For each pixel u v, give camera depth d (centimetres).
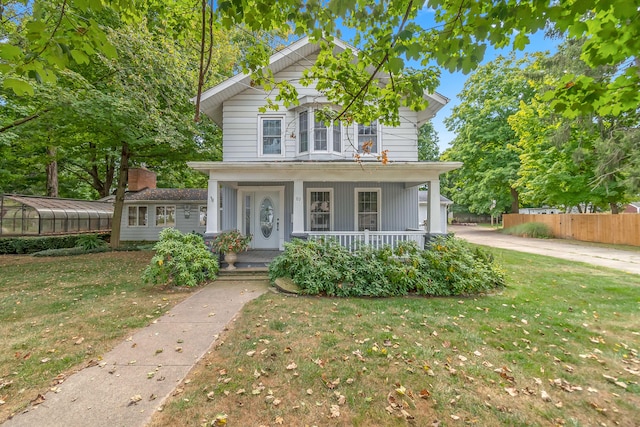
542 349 368
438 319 464
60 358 346
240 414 254
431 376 309
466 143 2464
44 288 679
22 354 355
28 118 945
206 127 1313
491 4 245
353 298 588
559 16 221
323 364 330
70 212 1562
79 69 937
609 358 348
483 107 2356
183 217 1866
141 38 833
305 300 573
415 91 337
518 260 1009
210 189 806
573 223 1733
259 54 389
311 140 937
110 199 1892
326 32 304
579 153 1317
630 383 299
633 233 1400
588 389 290
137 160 1438
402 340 390
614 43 231
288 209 1033
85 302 566
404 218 1028
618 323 451
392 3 292
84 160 1720
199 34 509
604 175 1210
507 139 2264
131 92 884
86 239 1380
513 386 295
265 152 979
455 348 369
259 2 268
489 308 520
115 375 311
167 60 888
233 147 972
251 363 333
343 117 475
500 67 2284
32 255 1210
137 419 246
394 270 615
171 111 967
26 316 488
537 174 1794
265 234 1045
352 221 1027
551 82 1334
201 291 646
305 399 273
